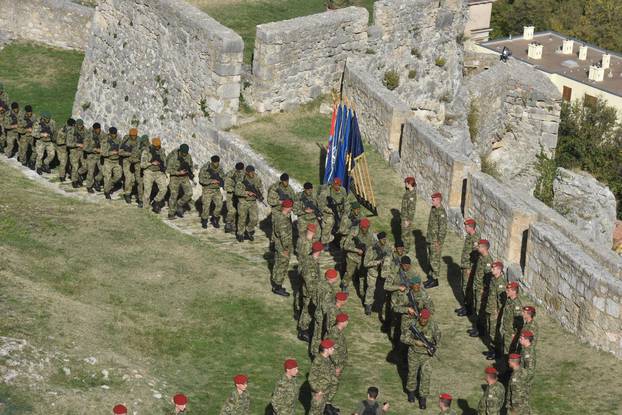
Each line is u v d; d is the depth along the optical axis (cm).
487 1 11388
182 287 3475
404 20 4962
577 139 10119
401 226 3750
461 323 3372
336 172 4081
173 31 4616
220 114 4438
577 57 10919
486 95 5731
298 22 4572
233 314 3338
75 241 3728
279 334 3250
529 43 11138
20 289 3186
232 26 5262
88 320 3123
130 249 3725
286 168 4256
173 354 3080
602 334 3181
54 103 5681
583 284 3222
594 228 7056
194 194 4556
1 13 6056
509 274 3562
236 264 3700
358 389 2998
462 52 5416
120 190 4481
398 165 4275
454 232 3884
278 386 2672
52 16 6025
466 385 3055
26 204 4081
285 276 3484
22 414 2625
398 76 5053
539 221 3559
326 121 4609
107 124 5138
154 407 2764
